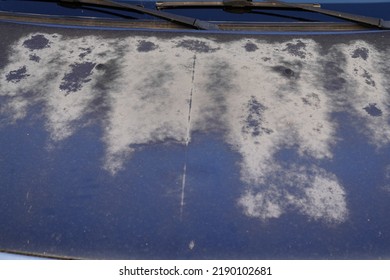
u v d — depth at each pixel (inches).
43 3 85.0
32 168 58.7
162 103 67.6
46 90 69.4
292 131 63.7
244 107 67.1
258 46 77.9
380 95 69.7
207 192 56.1
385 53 77.1
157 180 57.3
